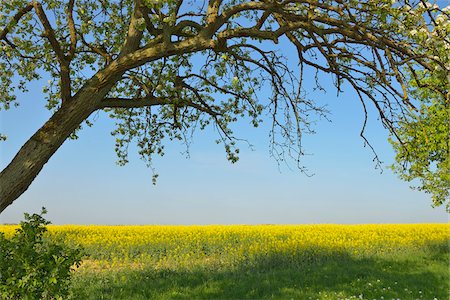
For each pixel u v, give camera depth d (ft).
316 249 50.98
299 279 37.52
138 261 48.93
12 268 19.15
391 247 58.08
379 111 21.89
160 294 32.24
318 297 31.58
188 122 32.99
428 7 19.06
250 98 29.09
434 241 63.05
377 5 19.44
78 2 28.35
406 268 43.93
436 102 35.88
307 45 22.43
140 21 19.86
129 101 22.57
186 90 30.94
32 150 18.51
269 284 34.96
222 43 20.21
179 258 48.96
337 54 21.91
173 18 19.71
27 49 27.45
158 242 61.00
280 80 23.90
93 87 19.49
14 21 22.58
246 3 20.58
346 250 53.16
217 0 20.88
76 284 34.60
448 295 33.37
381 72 20.34
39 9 20.18
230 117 30.35
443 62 19.30
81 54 30.42
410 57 19.11
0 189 17.87
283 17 21.74
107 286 34.53
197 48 20.13
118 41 28.86
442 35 18.98
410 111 19.31
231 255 47.85
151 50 19.53
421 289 35.32
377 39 19.43
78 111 19.26
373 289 34.73
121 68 19.61
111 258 50.98
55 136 18.83
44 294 20.88
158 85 25.54
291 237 71.67
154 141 32.73
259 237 71.10
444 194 55.77
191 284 35.70
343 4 19.21
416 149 21.83
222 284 35.55
